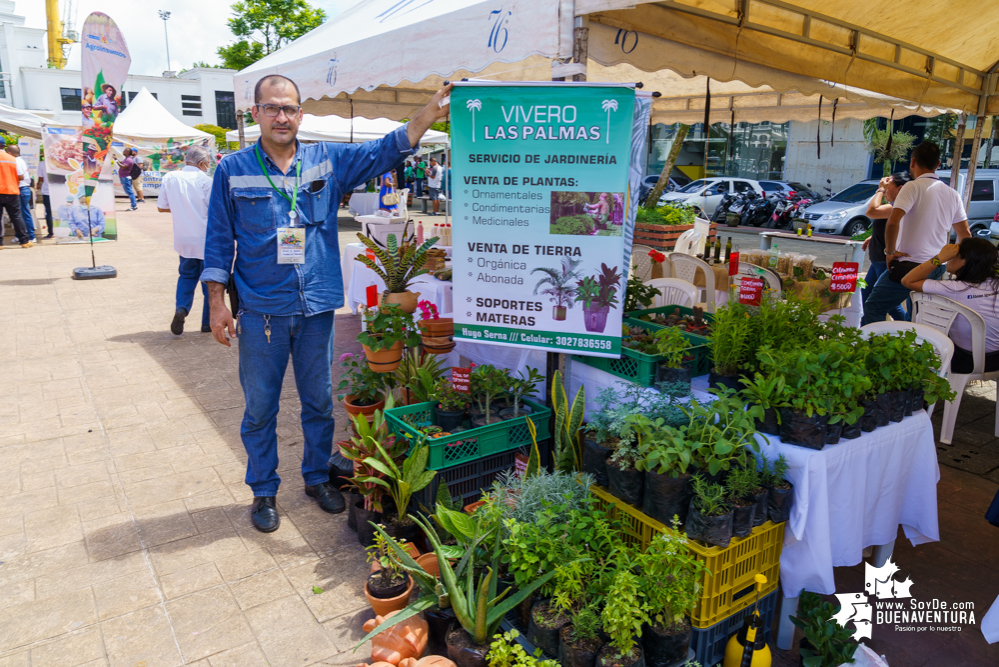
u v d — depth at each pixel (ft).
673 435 7.82
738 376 9.25
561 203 9.14
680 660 7.27
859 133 58.80
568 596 7.43
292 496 12.05
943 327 14.47
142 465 13.12
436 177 63.87
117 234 48.42
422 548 9.91
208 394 17.02
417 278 15.28
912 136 49.83
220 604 9.04
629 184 8.84
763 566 8.14
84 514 11.29
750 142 62.80
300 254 10.36
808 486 7.85
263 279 10.39
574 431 9.52
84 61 29.04
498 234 9.53
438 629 8.20
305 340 10.99
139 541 10.51
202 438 14.39
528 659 6.93
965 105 18.94
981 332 13.89
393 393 12.64
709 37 11.50
